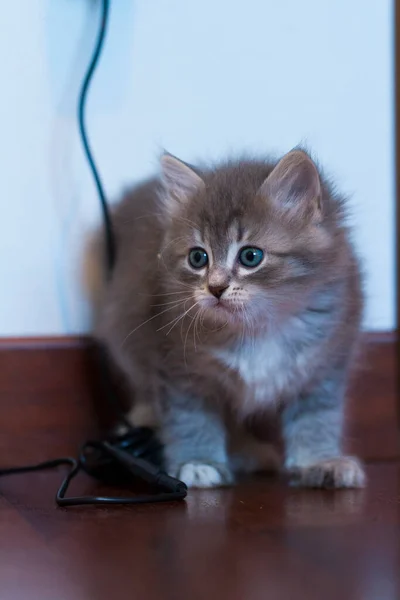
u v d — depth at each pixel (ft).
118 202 2.30
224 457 2.14
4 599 1.59
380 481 2.10
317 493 2.01
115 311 2.22
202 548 1.72
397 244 2.43
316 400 2.12
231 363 2.05
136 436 2.14
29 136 2.26
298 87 2.38
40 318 2.29
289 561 1.68
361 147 2.42
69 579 1.63
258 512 1.88
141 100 2.31
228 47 2.34
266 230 2.02
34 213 2.27
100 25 2.27
